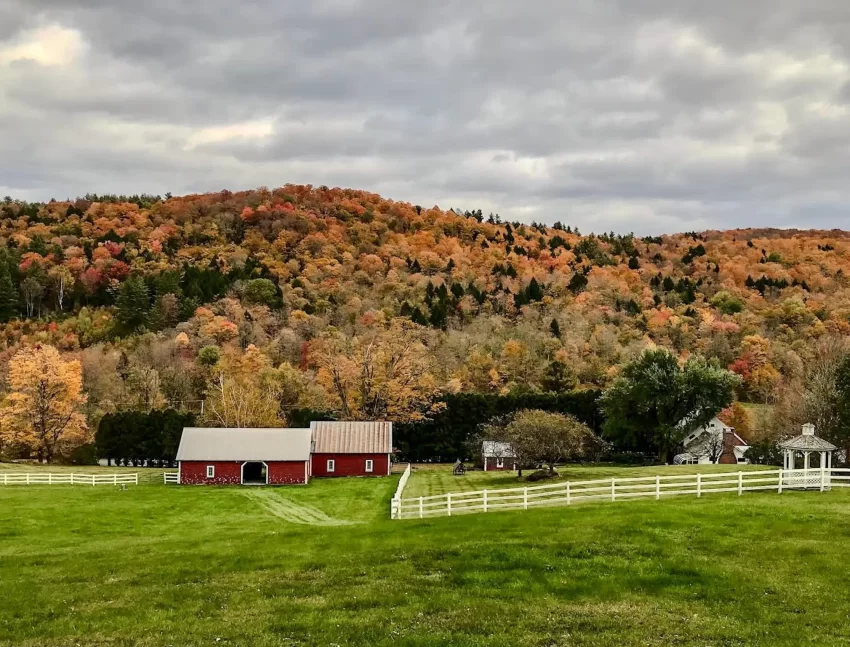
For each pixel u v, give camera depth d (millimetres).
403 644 20375
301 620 22875
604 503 41344
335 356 109250
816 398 72312
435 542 33062
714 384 82875
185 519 53531
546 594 24984
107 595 26750
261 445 75938
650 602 23922
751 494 42594
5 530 47375
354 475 82125
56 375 94250
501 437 76938
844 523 33531
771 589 24922
